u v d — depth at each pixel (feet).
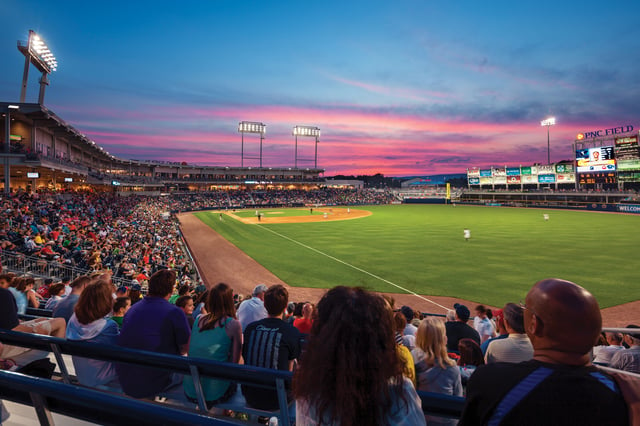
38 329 13.26
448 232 129.70
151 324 10.91
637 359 14.89
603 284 62.18
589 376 3.88
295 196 344.69
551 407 3.66
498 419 3.90
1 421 9.03
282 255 93.66
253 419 11.65
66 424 8.92
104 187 234.79
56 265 48.80
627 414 3.67
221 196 315.78
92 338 11.40
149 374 10.71
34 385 5.82
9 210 77.51
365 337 4.23
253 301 17.78
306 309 20.52
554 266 75.15
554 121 294.66
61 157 163.22
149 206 216.54
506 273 70.59
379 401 4.05
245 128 352.08
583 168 246.68
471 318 49.16
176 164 317.01
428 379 11.53
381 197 368.27
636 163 215.51
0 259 45.39
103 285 11.61
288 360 10.25
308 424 4.40
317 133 385.09
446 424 10.72
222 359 10.88
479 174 325.62
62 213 101.76
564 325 4.03
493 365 4.52
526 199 290.15
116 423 5.31
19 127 124.88
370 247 101.76
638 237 112.37
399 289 63.00
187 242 115.24
